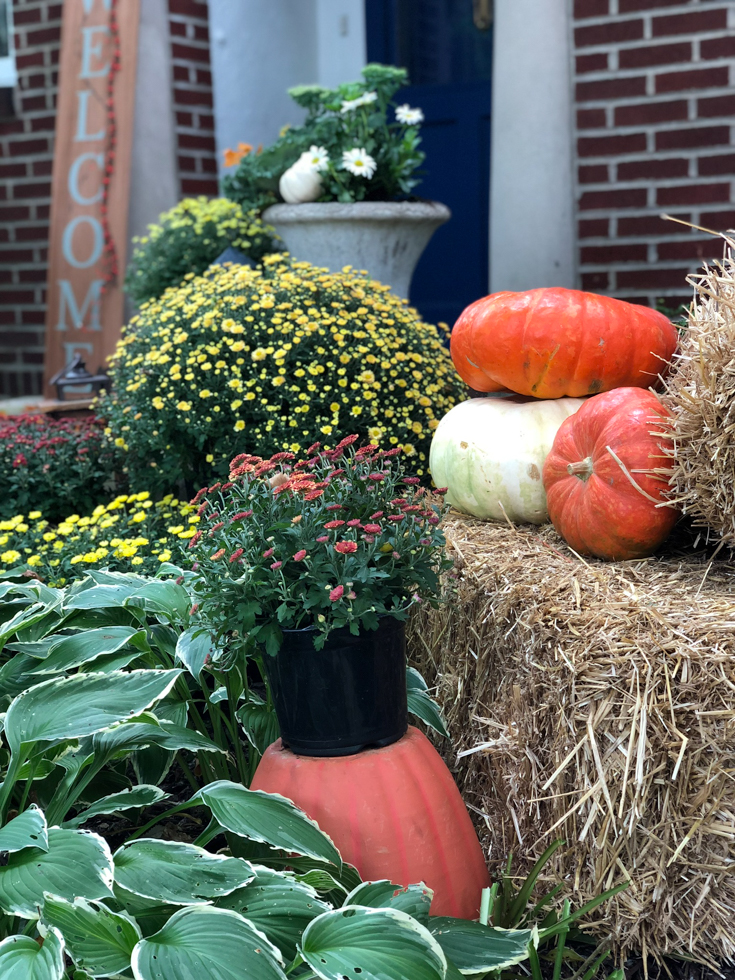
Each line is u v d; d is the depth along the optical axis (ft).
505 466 7.98
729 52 13.04
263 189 15.16
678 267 13.82
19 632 7.35
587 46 13.78
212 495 9.81
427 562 6.25
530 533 7.91
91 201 17.53
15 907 4.90
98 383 14.89
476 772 7.19
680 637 5.71
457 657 7.33
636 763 5.71
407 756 6.15
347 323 10.23
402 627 6.26
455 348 8.75
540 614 6.20
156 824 7.74
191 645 6.95
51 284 18.11
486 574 6.96
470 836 6.31
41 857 5.18
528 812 6.48
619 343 8.05
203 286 11.18
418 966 4.80
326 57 19.13
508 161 14.23
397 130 18.65
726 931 5.90
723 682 5.56
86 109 17.57
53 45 18.13
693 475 6.51
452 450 8.34
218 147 17.85
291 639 5.89
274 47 18.03
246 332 9.94
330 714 5.99
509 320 8.16
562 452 7.42
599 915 6.16
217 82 17.58
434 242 18.85
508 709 6.66
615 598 6.28
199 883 5.19
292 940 5.32
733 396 6.13
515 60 13.92
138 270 15.46
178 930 4.91
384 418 10.07
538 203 14.15
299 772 6.05
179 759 7.55
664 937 6.00
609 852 5.96
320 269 11.14
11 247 19.35
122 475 12.18
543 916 6.33
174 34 17.48
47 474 11.22
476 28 17.92
